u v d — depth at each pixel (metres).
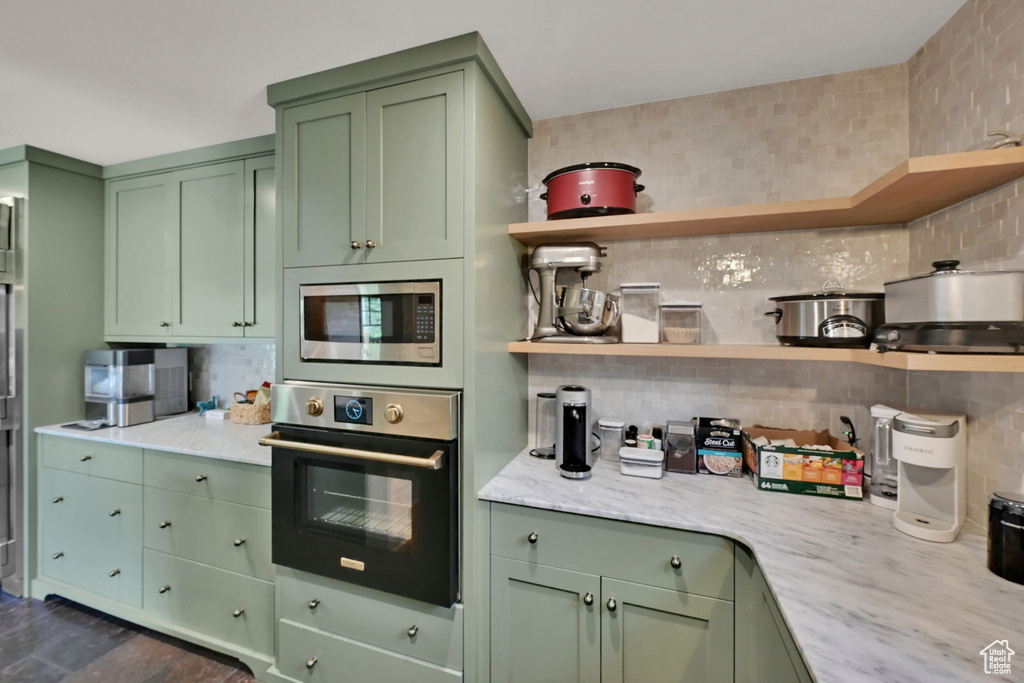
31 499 2.28
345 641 1.57
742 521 1.25
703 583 1.23
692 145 1.77
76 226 2.39
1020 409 1.08
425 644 1.47
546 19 1.32
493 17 1.31
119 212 2.46
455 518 1.41
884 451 1.38
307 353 1.62
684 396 1.79
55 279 2.31
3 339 2.23
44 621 2.10
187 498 1.89
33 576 2.29
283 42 1.41
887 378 1.58
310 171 1.60
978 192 1.19
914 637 0.79
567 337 1.66
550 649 1.38
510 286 1.73
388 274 1.49
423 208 1.45
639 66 1.57
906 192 1.20
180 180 2.29
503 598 1.42
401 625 1.50
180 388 2.62
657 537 1.27
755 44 1.45
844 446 1.54
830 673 0.71
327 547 1.55
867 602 0.90
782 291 1.67
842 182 1.61
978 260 1.21
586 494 1.42
